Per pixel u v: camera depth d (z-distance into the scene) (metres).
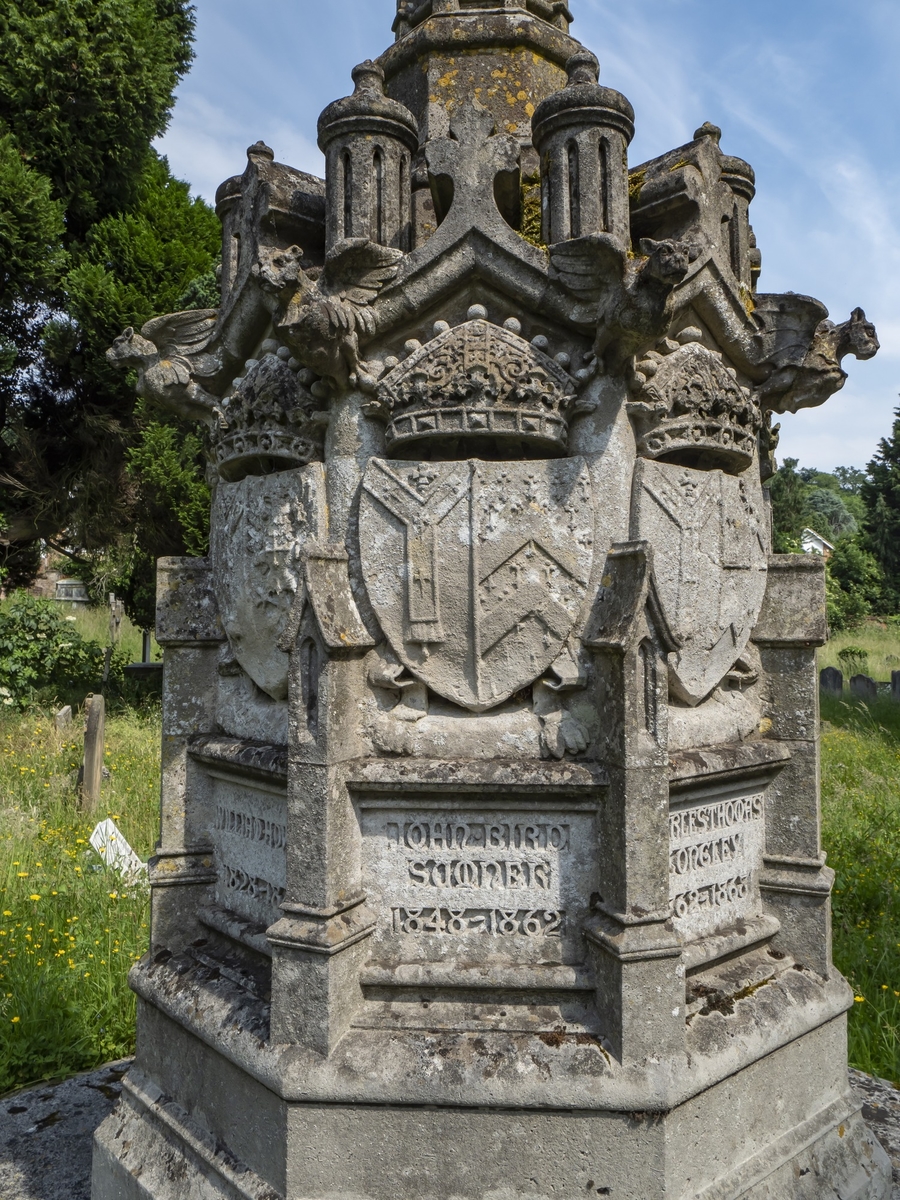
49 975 4.25
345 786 2.36
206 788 3.00
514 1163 2.18
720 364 2.71
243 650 2.79
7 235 12.09
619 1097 2.14
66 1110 3.36
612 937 2.22
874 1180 2.68
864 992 4.24
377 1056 2.22
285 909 2.32
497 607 2.38
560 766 2.33
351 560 2.50
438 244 2.43
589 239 2.24
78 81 13.00
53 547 14.17
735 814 2.83
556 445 2.44
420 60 3.06
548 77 3.05
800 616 2.92
